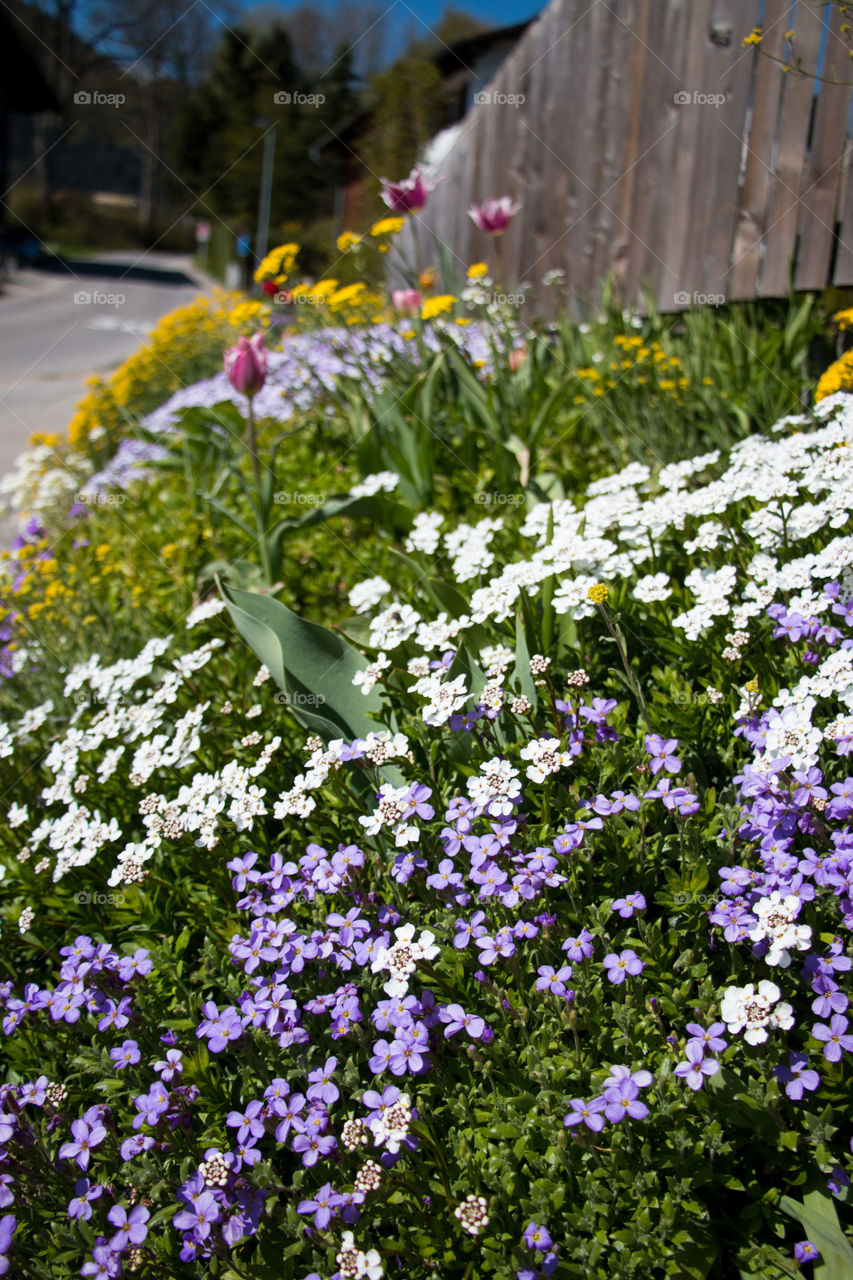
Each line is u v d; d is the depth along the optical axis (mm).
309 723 2025
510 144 6598
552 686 2051
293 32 42562
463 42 17812
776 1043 1344
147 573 3771
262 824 1970
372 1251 1239
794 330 3518
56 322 17703
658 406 3566
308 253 20828
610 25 5086
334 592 3279
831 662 1656
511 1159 1379
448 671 2055
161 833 1889
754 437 2576
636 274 4957
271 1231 1415
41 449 5277
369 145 16656
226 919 1758
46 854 2238
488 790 1654
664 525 2285
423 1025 1438
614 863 1700
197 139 42812
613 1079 1301
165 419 5270
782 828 1554
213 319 7586
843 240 3441
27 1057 1781
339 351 4160
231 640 2830
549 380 4250
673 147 4512
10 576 3873
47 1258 1451
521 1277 1234
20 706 2982
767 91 3789
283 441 4469
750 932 1418
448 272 4367
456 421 3803
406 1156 1384
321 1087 1413
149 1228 1444
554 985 1464
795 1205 1319
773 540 2133
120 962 1653
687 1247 1294
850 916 1414
